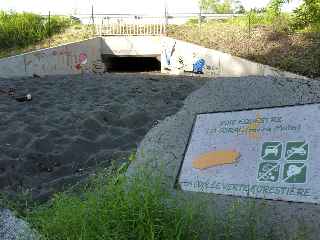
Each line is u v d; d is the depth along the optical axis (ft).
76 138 21.30
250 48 45.62
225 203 10.75
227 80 14.76
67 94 31.17
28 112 26.27
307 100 12.44
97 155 19.72
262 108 12.55
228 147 12.15
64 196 12.13
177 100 29.73
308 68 37.86
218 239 9.64
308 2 46.06
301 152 10.77
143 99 29.45
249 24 50.90
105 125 23.71
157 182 10.55
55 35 53.72
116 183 11.64
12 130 22.85
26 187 17.22
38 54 45.37
